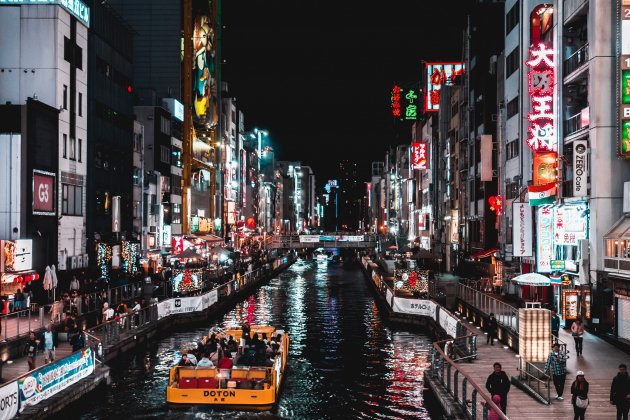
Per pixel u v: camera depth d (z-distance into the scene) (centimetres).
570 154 4534
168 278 6938
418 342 4697
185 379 2872
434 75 11825
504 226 6234
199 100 10688
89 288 5194
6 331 3347
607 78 3900
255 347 3170
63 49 5659
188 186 10069
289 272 12506
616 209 3906
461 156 8769
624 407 2078
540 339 2783
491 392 2284
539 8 4944
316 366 3888
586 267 4050
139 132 7919
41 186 5197
